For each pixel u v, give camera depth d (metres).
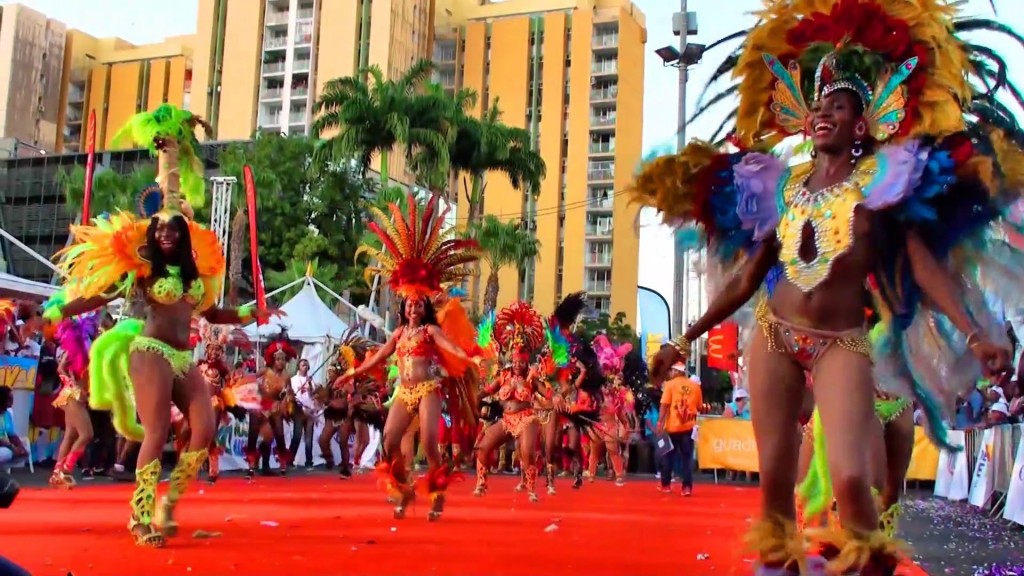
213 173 44.06
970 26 3.78
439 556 5.50
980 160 3.31
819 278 3.47
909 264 3.58
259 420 12.97
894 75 3.52
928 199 3.44
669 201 4.09
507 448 18.31
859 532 3.23
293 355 14.10
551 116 71.75
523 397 10.62
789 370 3.60
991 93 3.66
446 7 77.06
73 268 5.95
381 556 5.40
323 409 15.53
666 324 21.52
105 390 6.05
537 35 73.81
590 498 11.47
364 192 40.56
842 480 3.22
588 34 72.12
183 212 6.42
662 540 6.85
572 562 5.50
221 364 11.67
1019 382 9.68
